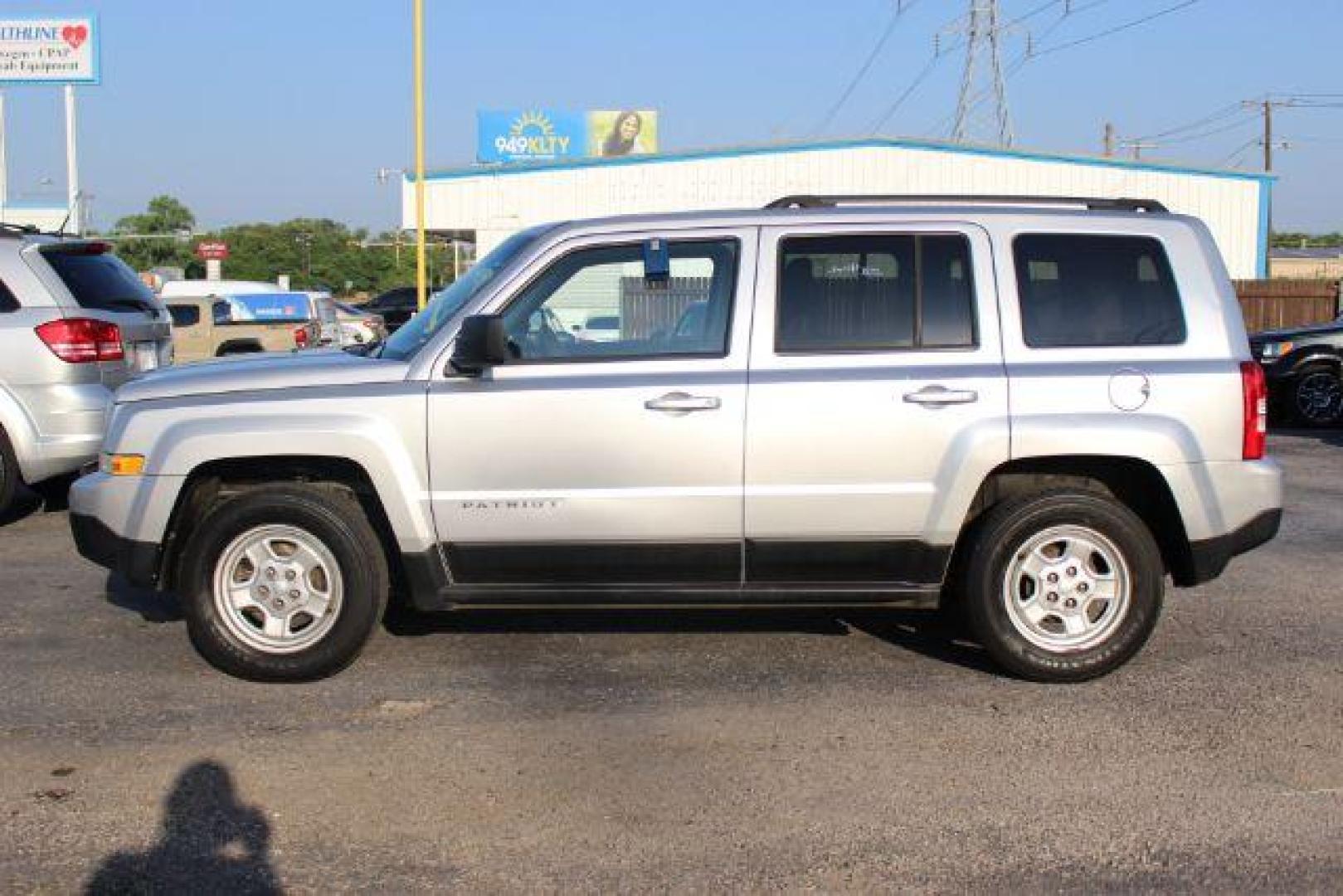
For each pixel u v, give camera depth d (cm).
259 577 541
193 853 394
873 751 473
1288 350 1524
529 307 541
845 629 627
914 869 385
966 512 529
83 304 870
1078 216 552
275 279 7319
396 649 596
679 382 524
